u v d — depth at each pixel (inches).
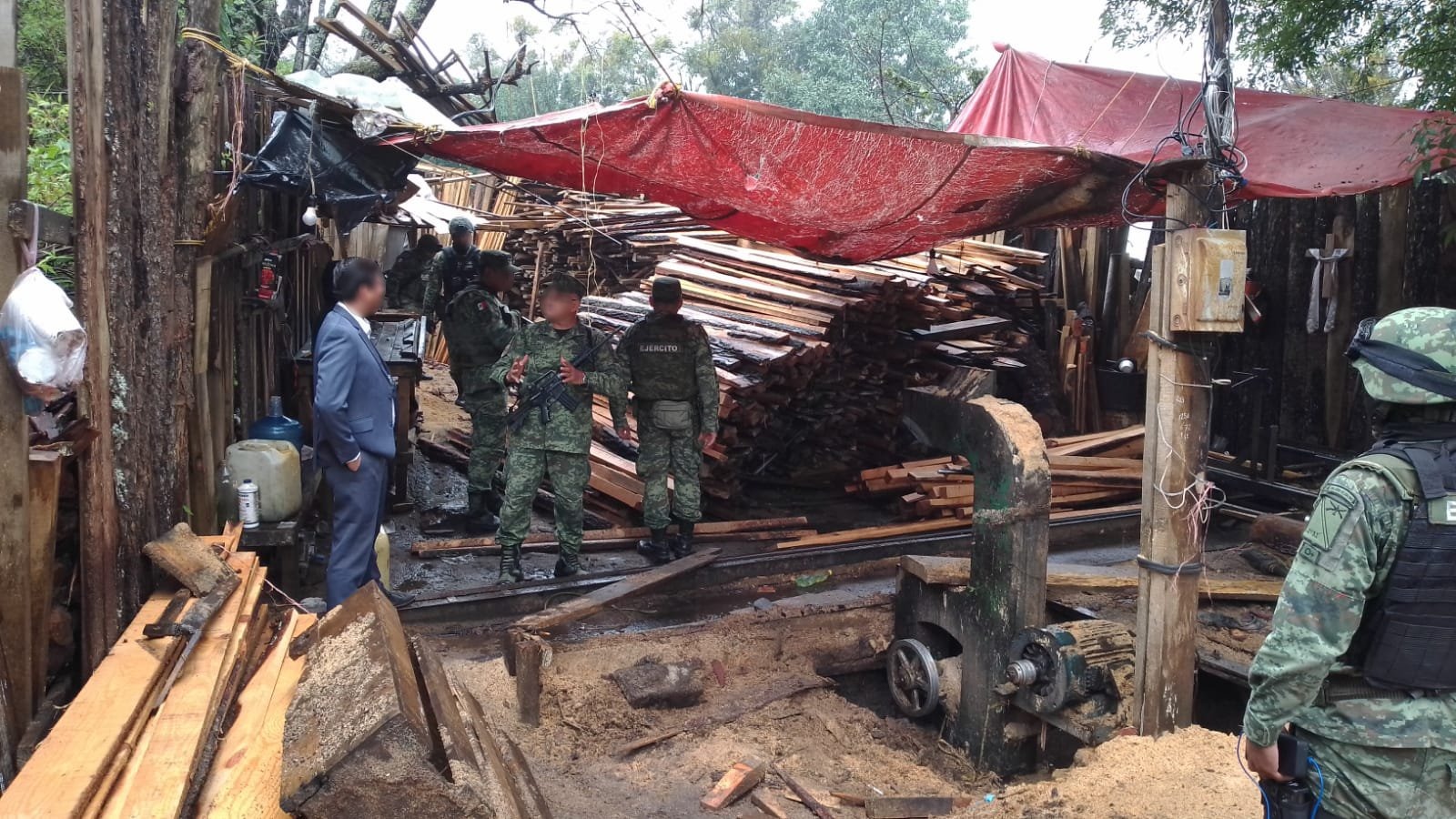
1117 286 454.9
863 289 374.6
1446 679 90.1
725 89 901.2
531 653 191.2
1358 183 279.6
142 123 164.9
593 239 525.0
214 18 184.1
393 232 605.0
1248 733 95.1
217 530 206.7
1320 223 379.9
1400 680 90.5
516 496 245.3
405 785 90.0
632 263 512.4
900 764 194.7
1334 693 94.2
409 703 95.9
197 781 106.3
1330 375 379.2
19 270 128.8
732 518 326.0
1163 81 333.7
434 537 291.9
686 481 274.2
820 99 854.5
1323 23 334.3
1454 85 297.0
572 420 247.4
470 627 230.4
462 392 296.0
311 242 284.2
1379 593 91.6
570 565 256.7
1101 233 461.7
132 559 158.2
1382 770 91.2
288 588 219.5
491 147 207.9
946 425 203.0
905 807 168.9
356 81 203.8
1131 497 354.3
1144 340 435.8
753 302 374.0
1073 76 349.1
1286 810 95.3
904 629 226.1
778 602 251.8
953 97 745.6
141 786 102.3
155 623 144.5
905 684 219.9
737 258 415.2
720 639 226.7
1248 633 214.1
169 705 121.2
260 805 102.8
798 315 356.2
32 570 136.3
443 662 211.0
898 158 208.2
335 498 200.1
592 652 213.5
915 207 237.1
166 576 166.7
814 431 367.6
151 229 167.2
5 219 126.8
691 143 205.9
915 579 221.9
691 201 250.1
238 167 189.6
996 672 193.9
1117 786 152.4
